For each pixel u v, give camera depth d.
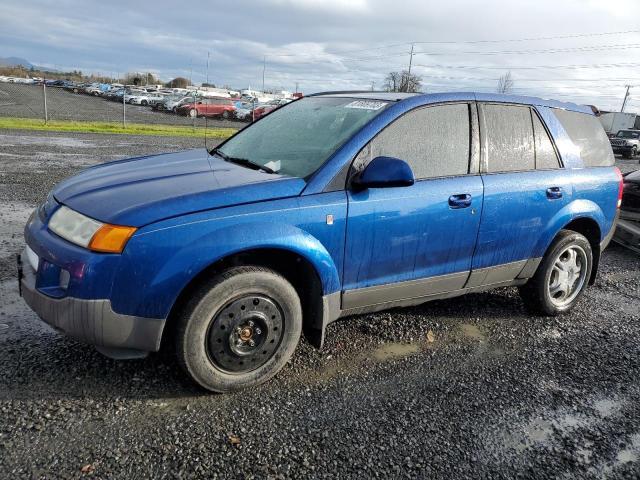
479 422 2.92
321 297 3.15
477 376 3.42
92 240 2.63
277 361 3.11
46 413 2.67
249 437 2.63
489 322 4.32
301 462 2.48
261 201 2.91
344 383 3.21
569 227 4.55
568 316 4.59
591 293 5.25
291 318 3.08
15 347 3.26
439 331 4.06
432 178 3.50
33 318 3.68
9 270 4.55
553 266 4.34
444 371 3.46
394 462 2.54
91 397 2.84
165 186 3.00
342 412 2.91
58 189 3.29
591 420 3.04
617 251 7.12
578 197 4.31
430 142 3.53
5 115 23.48
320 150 3.31
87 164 10.95
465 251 3.70
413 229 3.38
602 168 4.61
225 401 2.92
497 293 5.00
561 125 4.36
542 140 4.19
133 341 2.72
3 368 3.02
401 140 3.41
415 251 3.44
